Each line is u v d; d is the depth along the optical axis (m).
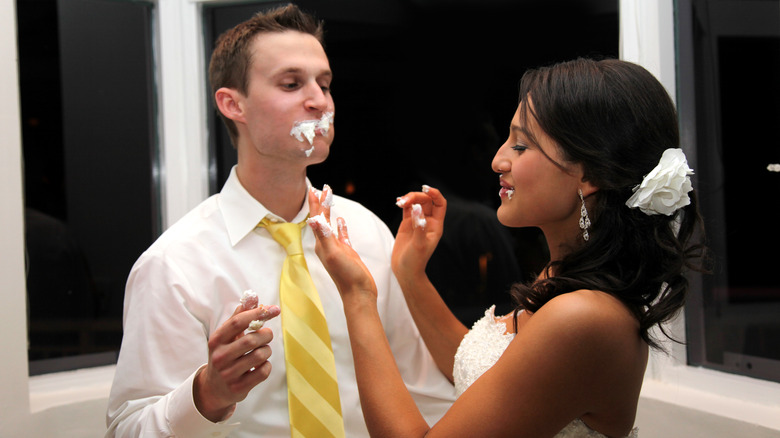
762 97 1.48
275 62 1.15
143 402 1.09
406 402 0.96
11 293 1.42
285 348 1.17
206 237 1.22
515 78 1.79
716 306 1.58
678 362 1.62
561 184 0.97
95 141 1.81
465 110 1.82
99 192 1.82
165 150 1.86
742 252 1.54
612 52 1.71
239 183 1.26
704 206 1.60
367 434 1.26
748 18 1.50
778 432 1.30
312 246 1.30
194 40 1.86
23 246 1.44
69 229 1.79
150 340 1.12
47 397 1.64
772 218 1.48
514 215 1.01
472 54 1.81
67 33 1.77
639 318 0.92
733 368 1.56
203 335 1.16
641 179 0.93
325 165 1.87
